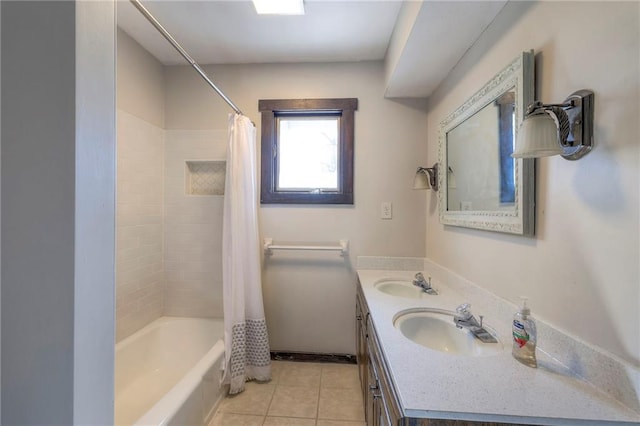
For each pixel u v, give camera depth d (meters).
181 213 2.28
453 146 1.66
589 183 0.77
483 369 0.82
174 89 2.28
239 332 1.89
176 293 2.29
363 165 2.22
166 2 1.60
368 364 1.38
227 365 1.80
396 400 0.74
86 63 0.55
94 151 0.57
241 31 1.86
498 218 1.16
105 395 0.60
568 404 0.68
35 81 0.53
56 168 0.53
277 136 2.30
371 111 2.21
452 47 1.48
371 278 1.96
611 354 0.70
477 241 1.38
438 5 1.17
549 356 0.88
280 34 1.89
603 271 0.73
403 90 2.05
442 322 1.27
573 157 0.81
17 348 0.55
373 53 2.11
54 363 0.54
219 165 2.33
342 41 1.96
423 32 1.35
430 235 2.10
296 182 2.31
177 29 1.84
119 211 1.85
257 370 1.98
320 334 2.26
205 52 2.11
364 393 1.61
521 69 1.00
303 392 1.87
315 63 2.23
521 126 0.82
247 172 1.99
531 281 1.00
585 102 0.77
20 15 0.53
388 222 2.22
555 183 0.89
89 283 0.56
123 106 1.86
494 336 1.05
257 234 2.09
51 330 0.54
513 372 0.81
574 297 0.82
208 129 2.27
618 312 0.69
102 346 0.59
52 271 0.53
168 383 1.89
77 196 0.54
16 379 0.55
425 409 0.67
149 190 2.12
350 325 2.25
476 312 1.29
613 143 0.70
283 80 2.25
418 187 1.96
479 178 1.34
